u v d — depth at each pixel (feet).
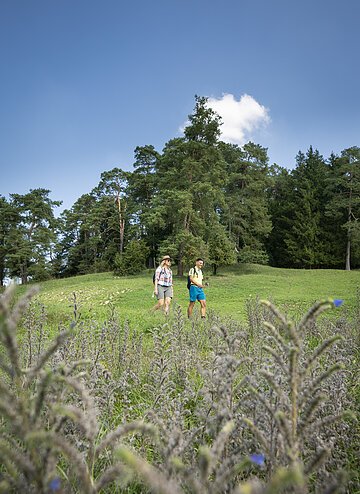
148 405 9.18
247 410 6.73
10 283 3.05
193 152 117.91
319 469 5.91
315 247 148.77
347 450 7.38
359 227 140.56
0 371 9.68
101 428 7.27
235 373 5.78
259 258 137.90
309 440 6.53
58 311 33.50
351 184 147.23
